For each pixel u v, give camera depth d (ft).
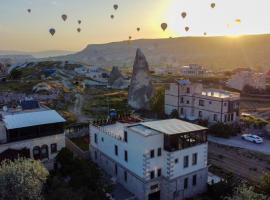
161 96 296.51
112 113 188.34
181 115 271.69
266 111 334.24
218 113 242.58
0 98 305.32
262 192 122.72
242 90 456.45
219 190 130.62
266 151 195.21
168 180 126.00
